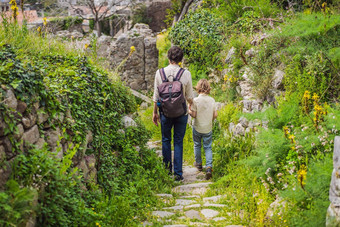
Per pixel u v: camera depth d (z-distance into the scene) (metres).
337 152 3.23
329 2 8.48
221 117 7.79
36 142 3.37
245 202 4.50
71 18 31.73
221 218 4.31
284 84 6.35
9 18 5.34
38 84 3.52
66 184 3.35
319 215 3.48
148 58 17.02
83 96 4.50
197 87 6.32
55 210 3.10
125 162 5.27
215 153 6.68
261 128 5.25
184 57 11.81
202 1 15.03
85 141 4.13
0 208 2.51
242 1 11.46
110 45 16.88
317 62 5.93
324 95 5.62
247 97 7.40
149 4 37.09
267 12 10.25
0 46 3.85
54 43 6.02
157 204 4.87
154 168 5.87
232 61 8.77
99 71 5.58
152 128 10.12
